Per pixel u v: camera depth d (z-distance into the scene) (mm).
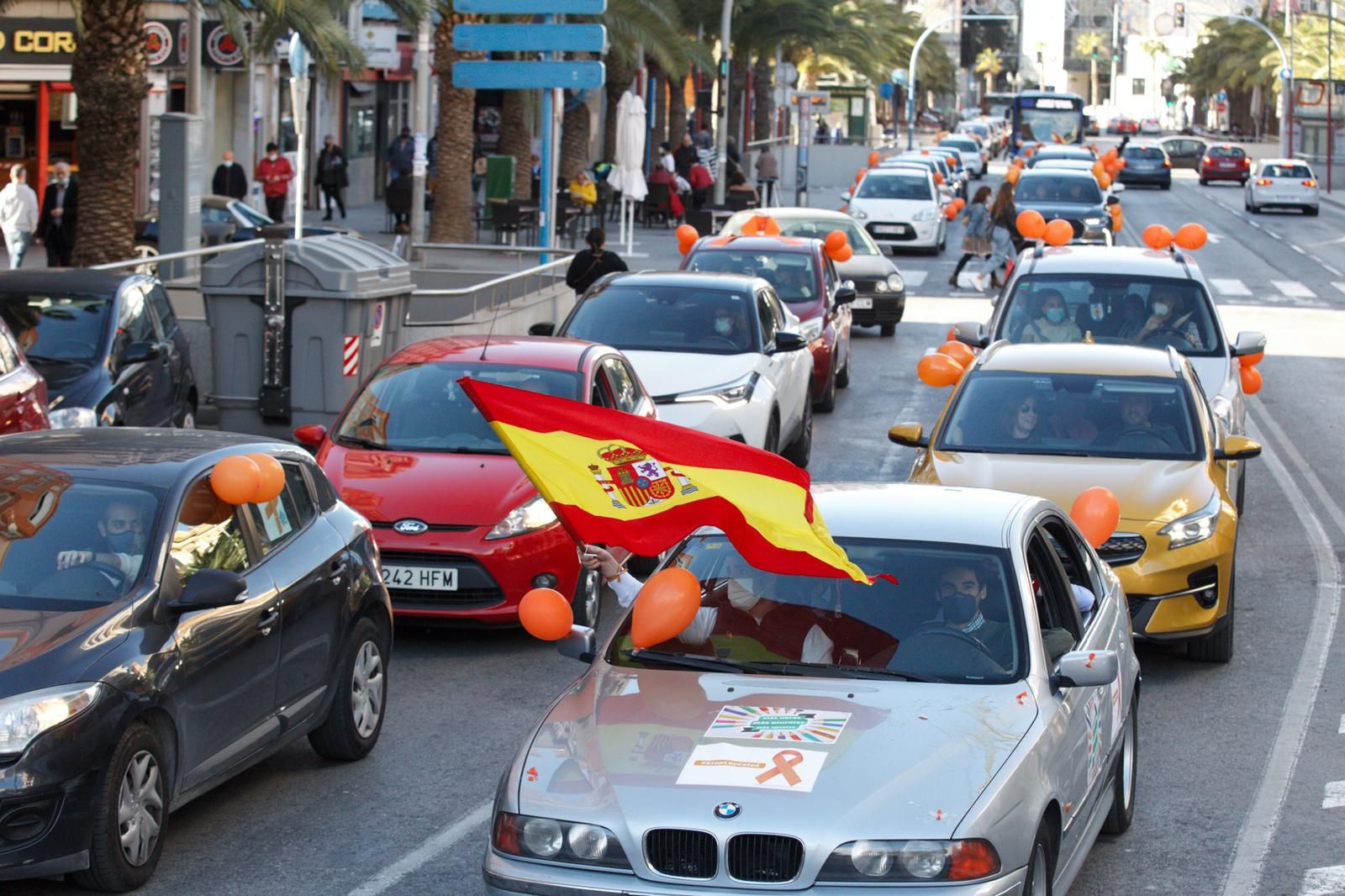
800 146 55750
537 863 6180
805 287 22969
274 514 9211
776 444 17531
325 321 18141
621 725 6711
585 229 47438
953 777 6289
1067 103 84125
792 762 6344
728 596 7680
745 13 64375
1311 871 8234
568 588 12141
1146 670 11969
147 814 7738
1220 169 91062
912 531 7816
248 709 8531
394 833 8594
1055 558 8164
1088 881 8062
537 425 6395
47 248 30750
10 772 7094
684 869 6055
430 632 12812
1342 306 37031
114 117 24016
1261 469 19562
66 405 15195
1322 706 11102
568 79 28906
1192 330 17219
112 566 8023
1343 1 106125
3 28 37375
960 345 15594
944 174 63906
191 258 23188
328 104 51875
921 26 118625
